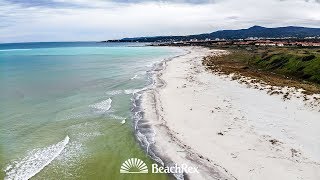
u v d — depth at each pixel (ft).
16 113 108.06
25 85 164.55
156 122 96.89
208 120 94.73
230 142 77.05
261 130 84.12
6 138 84.33
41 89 152.97
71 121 100.32
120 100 128.88
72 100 128.77
